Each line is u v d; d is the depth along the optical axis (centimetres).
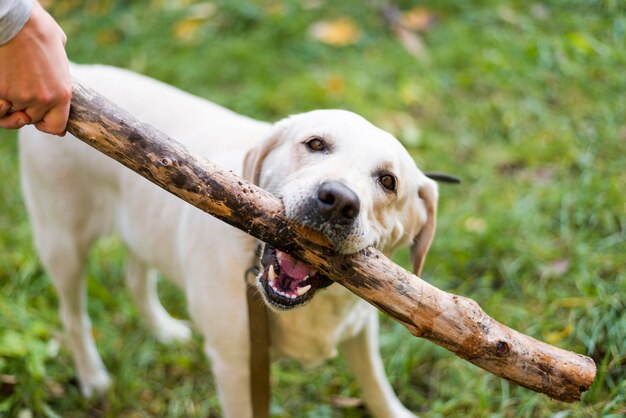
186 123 267
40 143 273
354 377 295
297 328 235
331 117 216
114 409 286
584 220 334
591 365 173
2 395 273
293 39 473
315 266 183
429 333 176
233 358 235
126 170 262
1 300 314
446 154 392
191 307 244
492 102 419
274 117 421
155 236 260
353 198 175
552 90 418
